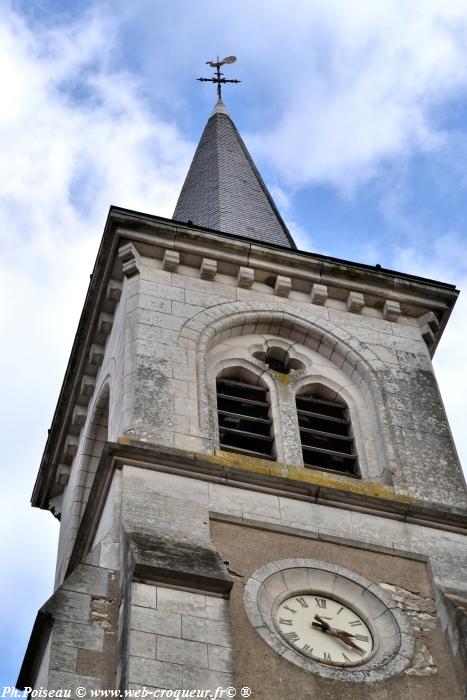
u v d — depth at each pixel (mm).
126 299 28516
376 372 28188
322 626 21781
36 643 20688
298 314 29203
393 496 24875
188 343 27234
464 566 23531
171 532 22328
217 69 42938
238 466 24250
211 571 21000
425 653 21688
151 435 24578
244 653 20734
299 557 22875
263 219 34594
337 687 20594
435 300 30641
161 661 19359
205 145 38969
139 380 25797
